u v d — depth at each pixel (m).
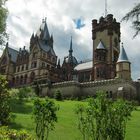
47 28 123.50
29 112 51.88
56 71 111.19
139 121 45.66
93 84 85.75
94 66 103.81
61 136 33.09
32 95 82.75
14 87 114.50
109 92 81.56
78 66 120.50
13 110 52.16
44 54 115.00
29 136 16.16
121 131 23.83
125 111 24.31
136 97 79.88
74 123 40.75
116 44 110.06
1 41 52.56
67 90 88.50
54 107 26.34
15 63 122.81
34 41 118.19
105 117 23.94
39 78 106.56
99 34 110.94
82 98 83.75
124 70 90.69
